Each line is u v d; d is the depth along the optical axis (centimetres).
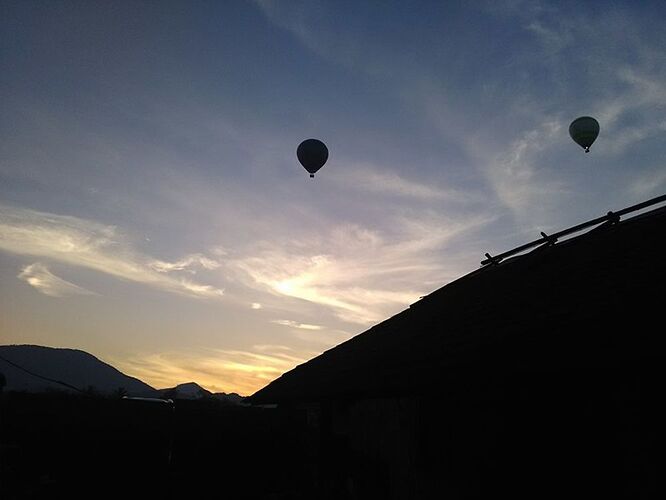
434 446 648
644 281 485
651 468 376
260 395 1025
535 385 463
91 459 1627
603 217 796
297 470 1867
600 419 421
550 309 538
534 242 903
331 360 1020
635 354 342
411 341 763
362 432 877
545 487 466
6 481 1468
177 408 1788
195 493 1717
